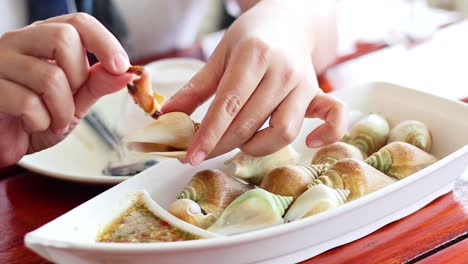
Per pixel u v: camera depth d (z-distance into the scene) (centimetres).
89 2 96
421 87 78
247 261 49
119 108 74
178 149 55
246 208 52
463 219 55
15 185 64
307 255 51
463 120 61
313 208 52
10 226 58
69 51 53
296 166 56
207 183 56
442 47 88
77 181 61
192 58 90
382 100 66
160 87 75
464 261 51
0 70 54
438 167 53
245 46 53
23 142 61
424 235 53
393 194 52
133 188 56
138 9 108
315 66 76
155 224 53
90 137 71
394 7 104
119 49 54
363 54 88
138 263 47
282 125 54
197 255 47
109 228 52
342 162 55
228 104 52
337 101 57
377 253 52
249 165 57
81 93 56
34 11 94
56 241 47
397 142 59
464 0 126
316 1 74
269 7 64
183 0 111
